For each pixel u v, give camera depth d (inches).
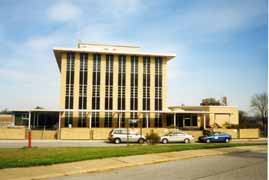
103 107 1927.9
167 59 2065.7
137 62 2010.3
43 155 601.0
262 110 2682.1
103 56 1968.5
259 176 428.8
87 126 1883.6
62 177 415.5
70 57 1931.6
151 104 1989.4
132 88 1982.0
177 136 1384.1
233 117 2172.7
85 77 1931.6
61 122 1856.5
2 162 493.0
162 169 490.3
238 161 600.1
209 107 2151.8
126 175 432.8
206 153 733.9
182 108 2285.9
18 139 1492.4
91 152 668.7
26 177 397.7
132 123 1924.2
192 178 411.2
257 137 1798.7
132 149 764.0
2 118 2196.1
